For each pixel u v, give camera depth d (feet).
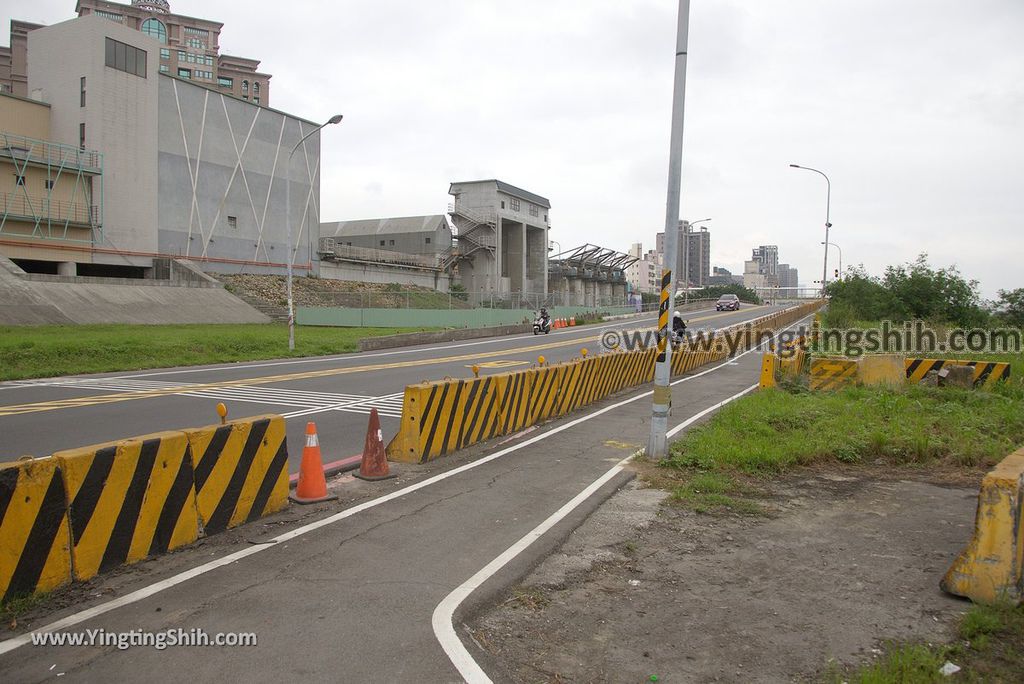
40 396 47.50
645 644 13.79
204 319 130.82
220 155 172.65
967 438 32.24
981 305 104.94
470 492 24.22
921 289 104.73
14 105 138.51
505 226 268.82
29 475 14.65
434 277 245.45
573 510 22.40
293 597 15.20
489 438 33.86
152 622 13.87
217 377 60.95
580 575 17.46
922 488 26.11
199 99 166.61
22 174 131.64
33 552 14.70
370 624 13.98
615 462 29.45
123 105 148.66
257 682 11.74
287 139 193.26
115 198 147.43
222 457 19.29
